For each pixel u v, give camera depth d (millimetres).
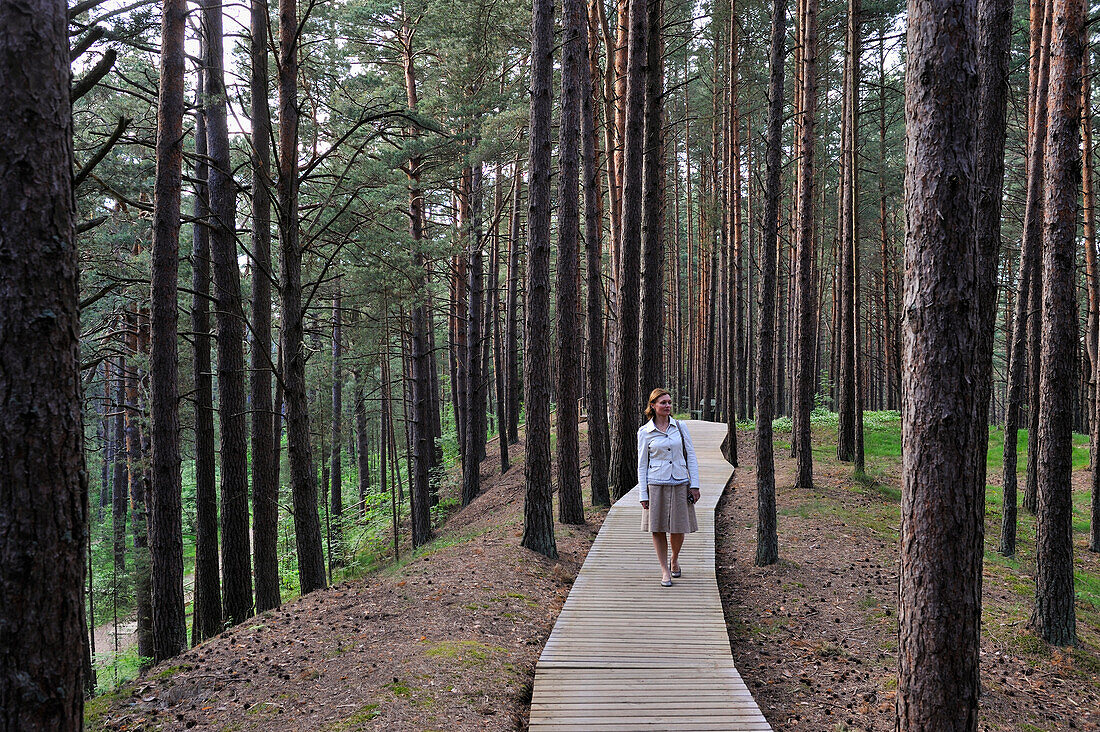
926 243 3586
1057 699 6008
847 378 17453
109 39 8078
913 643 3633
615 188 16453
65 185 2508
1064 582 7078
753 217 26484
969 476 3553
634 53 11891
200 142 11086
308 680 5348
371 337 17859
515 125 17703
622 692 5273
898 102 24109
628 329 12547
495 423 34750
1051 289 7254
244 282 16234
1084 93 12781
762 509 9125
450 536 16125
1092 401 12492
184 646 8164
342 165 14211
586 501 13641
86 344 16125
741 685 5414
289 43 9438
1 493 2295
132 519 20500
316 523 9445
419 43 18062
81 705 2496
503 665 5676
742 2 20547
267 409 10453
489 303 26391
